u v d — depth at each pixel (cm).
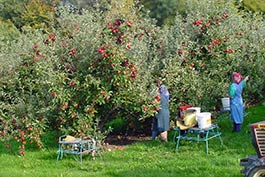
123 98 1280
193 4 1554
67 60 1305
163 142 1285
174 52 1441
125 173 1007
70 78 1298
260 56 1673
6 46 1485
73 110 1262
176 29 1509
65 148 1177
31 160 1180
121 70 1250
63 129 1273
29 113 1289
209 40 1464
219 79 1502
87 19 1384
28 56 1332
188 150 1196
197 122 1191
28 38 1462
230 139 1275
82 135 1245
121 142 1379
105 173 1020
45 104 1303
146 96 1288
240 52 1603
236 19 1617
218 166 1036
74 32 1351
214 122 1405
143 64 1362
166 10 3291
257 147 840
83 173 1038
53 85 1252
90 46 1288
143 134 1480
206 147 1162
